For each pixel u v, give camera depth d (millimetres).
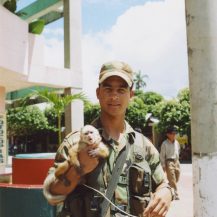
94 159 1629
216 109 2906
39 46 10844
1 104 11047
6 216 4078
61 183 1628
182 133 28953
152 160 1980
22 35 8859
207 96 2928
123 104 1927
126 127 1983
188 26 3057
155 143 32969
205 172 2896
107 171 1786
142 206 1816
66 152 1740
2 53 7969
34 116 35844
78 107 11836
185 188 11109
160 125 29672
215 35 2947
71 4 12172
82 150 1617
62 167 1616
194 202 3000
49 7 12680
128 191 1809
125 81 1902
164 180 2004
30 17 13523
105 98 1913
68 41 12086
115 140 1883
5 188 4090
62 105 9398
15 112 35562
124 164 1828
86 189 1742
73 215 1724
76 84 11984
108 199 1748
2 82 10484
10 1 9969
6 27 8141
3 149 10992
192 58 3010
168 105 29281
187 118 28703
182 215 7133
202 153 2922
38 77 10805
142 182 1840
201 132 2934
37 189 3947
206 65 2943
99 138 1653
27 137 40250
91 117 34219
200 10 2979
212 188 2877
